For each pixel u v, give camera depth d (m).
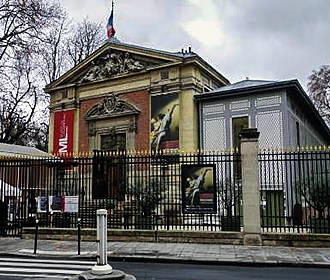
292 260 11.32
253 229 14.00
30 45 29.34
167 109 27.64
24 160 17.47
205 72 28.84
